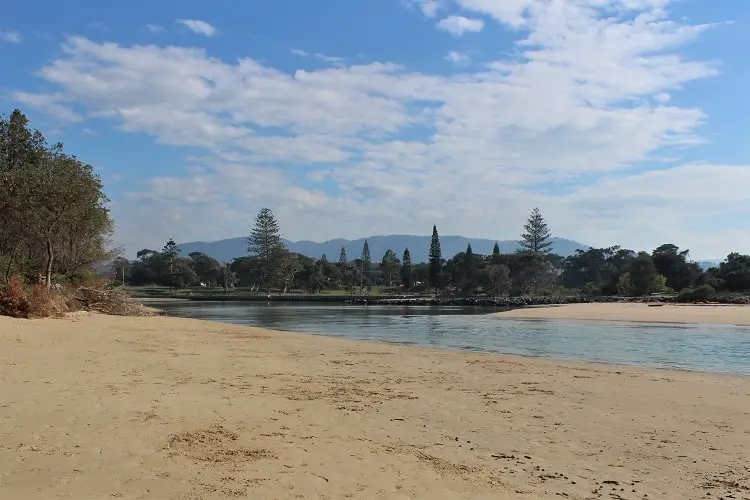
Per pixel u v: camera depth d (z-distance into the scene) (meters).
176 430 7.31
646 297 85.50
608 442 7.86
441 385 12.32
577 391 11.97
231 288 154.25
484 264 128.50
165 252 152.00
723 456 7.26
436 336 30.22
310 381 12.14
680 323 40.38
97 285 35.50
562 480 6.18
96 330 21.56
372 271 167.38
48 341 16.83
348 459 6.52
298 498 5.19
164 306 85.38
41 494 4.93
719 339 28.27
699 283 97.00
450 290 134.50
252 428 7.70
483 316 52.16
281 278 134.50
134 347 16.86
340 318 50.69
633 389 12.38
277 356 16.59
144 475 5.57
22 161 34.09
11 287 23.58
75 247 34.41
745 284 90.75
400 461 6.57
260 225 132.50
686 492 5.88
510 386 12.43
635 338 28.83
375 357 17.38
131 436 6.91
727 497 5.75
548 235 135.00
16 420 7.41
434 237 135.12
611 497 5.70
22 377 10.52
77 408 8.21
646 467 6.75
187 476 5.61
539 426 8.70
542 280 120.31
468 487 5.78
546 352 22.33
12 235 29.84
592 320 44.28
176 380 11.28
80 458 5.98
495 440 7.79
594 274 145.25
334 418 8.64
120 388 9.92
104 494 5.01
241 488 5.35
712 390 12.40
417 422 8.66
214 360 14.89
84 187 29.75
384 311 67.56
